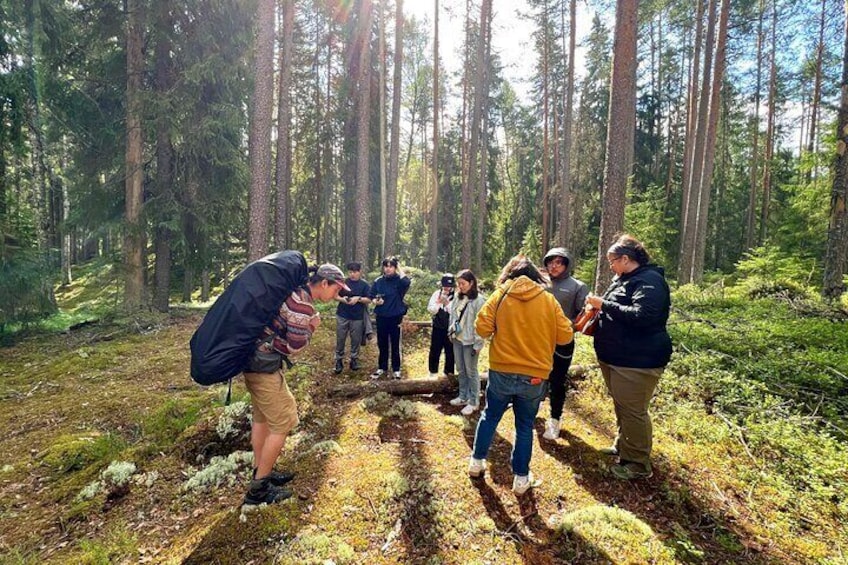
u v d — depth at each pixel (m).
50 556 2.81
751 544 2.72
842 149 7.76
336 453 3.72
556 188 22.70
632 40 6.94
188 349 7.91
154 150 11.57
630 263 3.34
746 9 14.86
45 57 9.08
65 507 3.36
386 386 5.32
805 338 5.98
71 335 9.13
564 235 18.23
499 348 3.09
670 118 26.58
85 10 10.24
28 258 8.80
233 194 11.90
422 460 3.57
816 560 2.59
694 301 9.65
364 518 2.84
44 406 5.35
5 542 3.00
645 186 23.50
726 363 5.33
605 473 3.42
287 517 2.83
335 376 6.12
